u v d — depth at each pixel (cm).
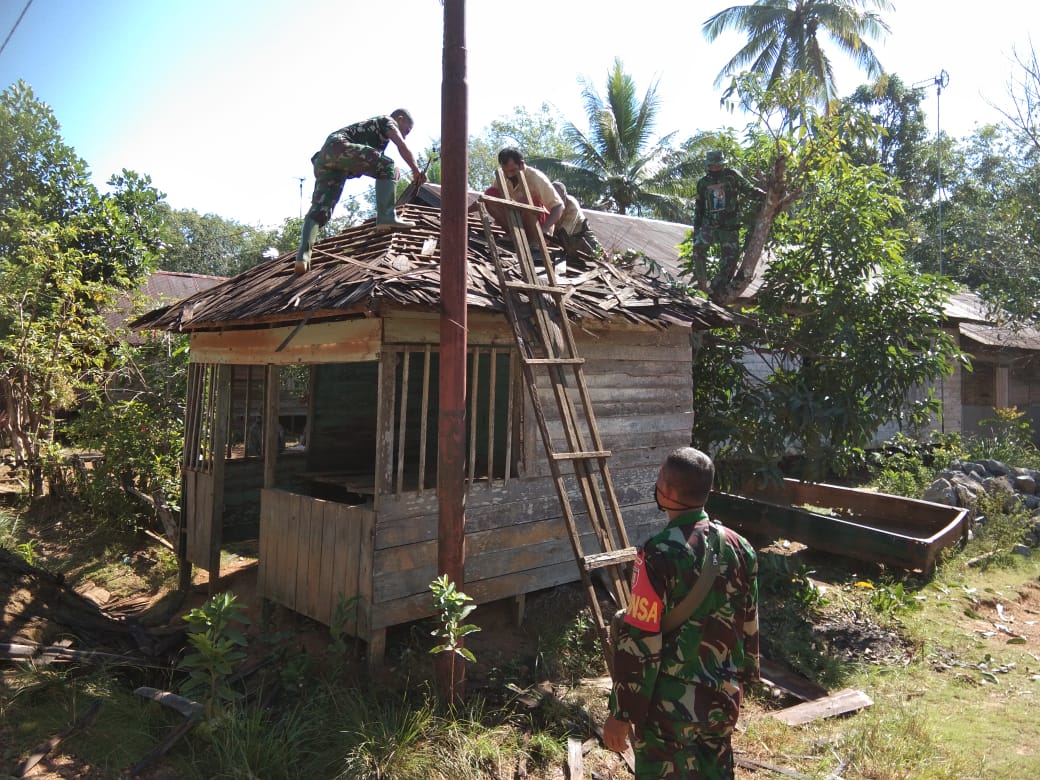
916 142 2736
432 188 1162
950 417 1631
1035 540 917
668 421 682
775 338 902
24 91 981
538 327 494
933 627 650
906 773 409
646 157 2641
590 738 436
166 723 406
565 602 600
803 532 808
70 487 905
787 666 564
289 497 550
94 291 988
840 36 2280
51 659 443
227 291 651
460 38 430
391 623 482
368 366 791
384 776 373
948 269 2231
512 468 565
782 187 871
